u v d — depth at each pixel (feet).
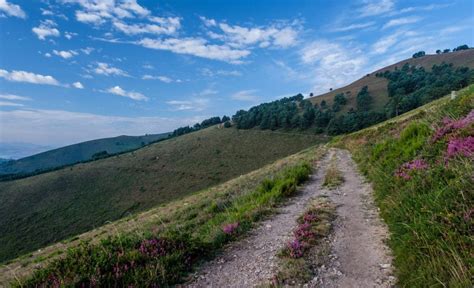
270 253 20.54
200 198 79.56
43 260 55.62
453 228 14.58
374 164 42.88
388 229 21.16
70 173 374.43
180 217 51.08
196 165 365.40
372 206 28.07
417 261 14.58
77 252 20.16
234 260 20.49
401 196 22.81
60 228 239.71
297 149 373.81
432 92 328.70
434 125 33.86
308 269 17.21
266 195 37.55
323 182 45.70
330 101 600.80
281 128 467.11
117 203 284.20
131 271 18.19
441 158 23.30
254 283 16.76
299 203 34.06
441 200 17.10
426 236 15.19
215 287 17.11
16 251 203.92
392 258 16.97
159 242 21.91
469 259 12.18
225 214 34.24
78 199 298.15
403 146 36.50
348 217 26.00
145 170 367.04
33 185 335.67
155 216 69.51
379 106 478.18
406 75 570.05
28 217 261.03
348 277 15.90
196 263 20.67
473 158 19.13
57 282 16.90
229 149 409.28
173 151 433.48
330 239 21.40
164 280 17.93
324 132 419.33
